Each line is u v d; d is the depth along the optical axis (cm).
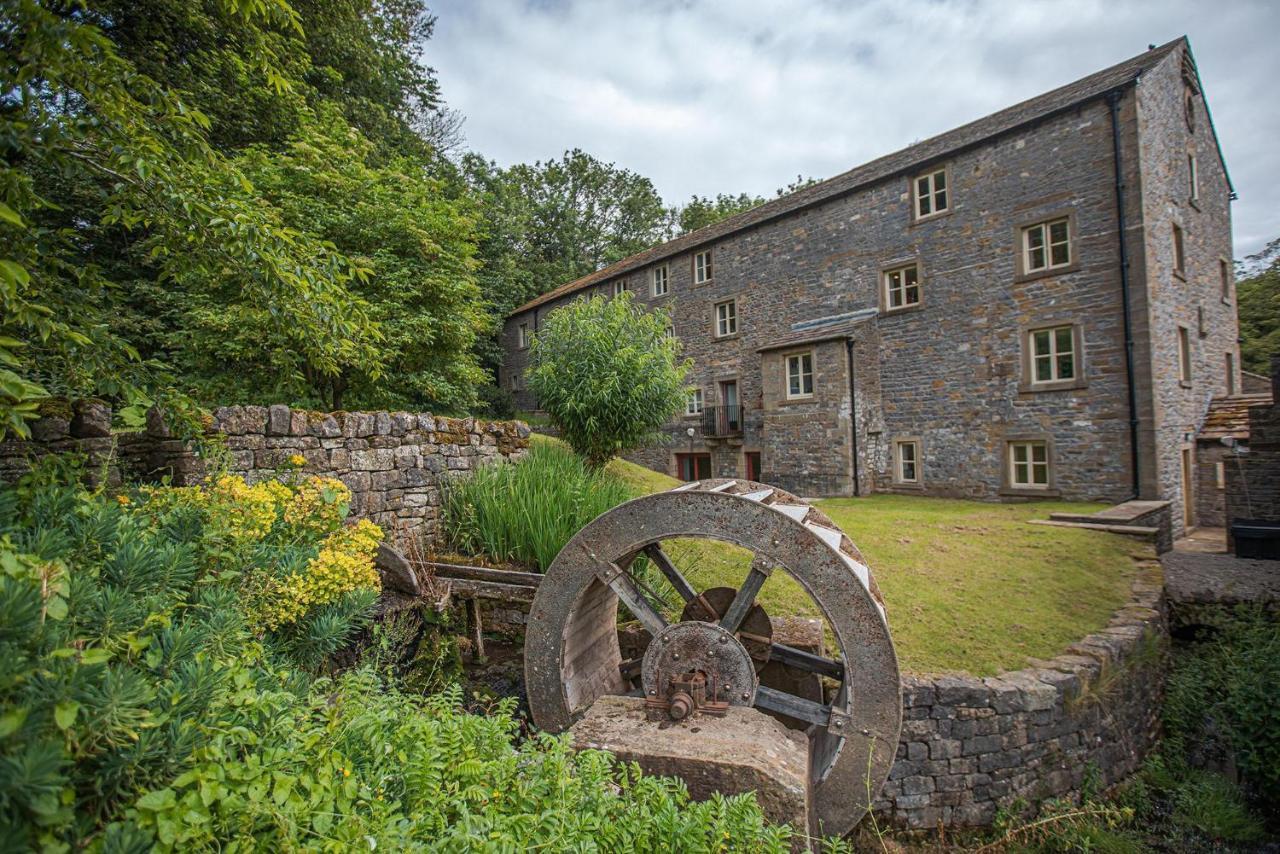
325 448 472
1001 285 1123
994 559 636
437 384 916
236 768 137
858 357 1301
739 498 366
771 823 273
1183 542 963
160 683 151
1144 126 970
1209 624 595
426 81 1456
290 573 283
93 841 117
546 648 396
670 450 1758
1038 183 1069
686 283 1742
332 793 151
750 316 1568
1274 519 831
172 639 162
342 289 333
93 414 350
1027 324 1089
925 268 1233
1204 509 1119
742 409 1579
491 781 192
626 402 757
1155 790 457
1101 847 378
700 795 295
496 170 2767
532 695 399
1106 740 439
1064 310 1042
